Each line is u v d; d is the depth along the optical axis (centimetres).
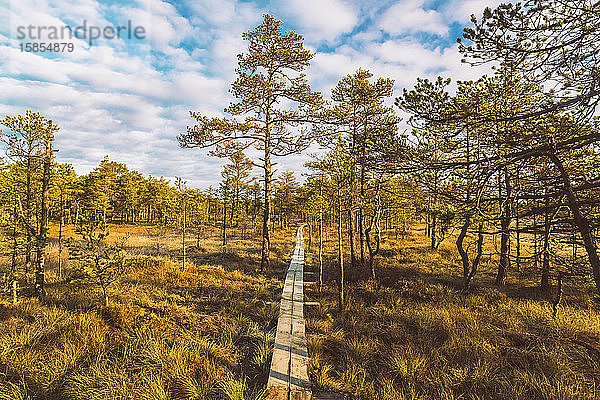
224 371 522
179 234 2967
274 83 1445
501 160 346
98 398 430
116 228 3241
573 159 429
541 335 617
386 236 2422
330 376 519
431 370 514
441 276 1201
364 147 464
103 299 841
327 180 936
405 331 694
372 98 1382
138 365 527
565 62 315
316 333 704
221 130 1402
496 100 556
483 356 550
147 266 1298
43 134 977
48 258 1499
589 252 320
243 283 1177
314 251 2095
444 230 917
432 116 382
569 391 437
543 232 361
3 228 895
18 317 738
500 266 1064
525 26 315
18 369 502
